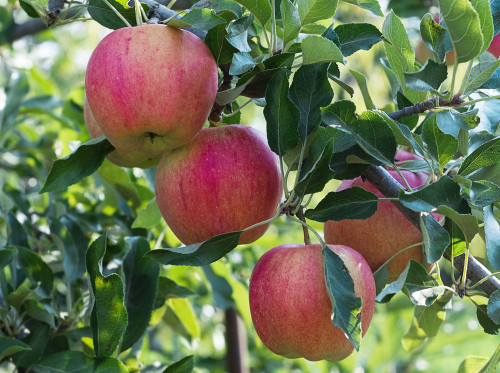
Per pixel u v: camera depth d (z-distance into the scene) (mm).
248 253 2873
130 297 1792
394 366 3262
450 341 3375
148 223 2037
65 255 2059
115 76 1318
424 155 1593
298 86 1461
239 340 2729
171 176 1462
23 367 1783
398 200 1384
